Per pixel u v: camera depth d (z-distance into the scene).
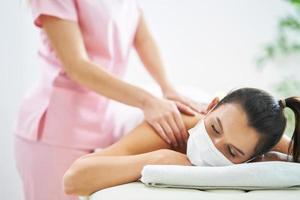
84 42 1.49
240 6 2.26
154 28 2.25
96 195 1.06
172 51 2.28
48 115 1.46
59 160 1.47
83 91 1.48
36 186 1.50
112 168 1.10
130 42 1.62
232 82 2.31
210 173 1.05
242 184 1.06
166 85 1.62
